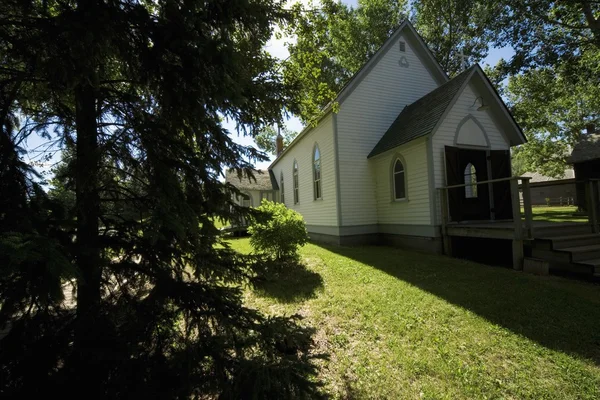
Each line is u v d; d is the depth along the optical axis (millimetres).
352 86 11586
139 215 2229
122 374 1750
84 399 1658
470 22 19438
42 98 2391
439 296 4980
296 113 3100
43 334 1785
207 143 2438
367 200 11594
